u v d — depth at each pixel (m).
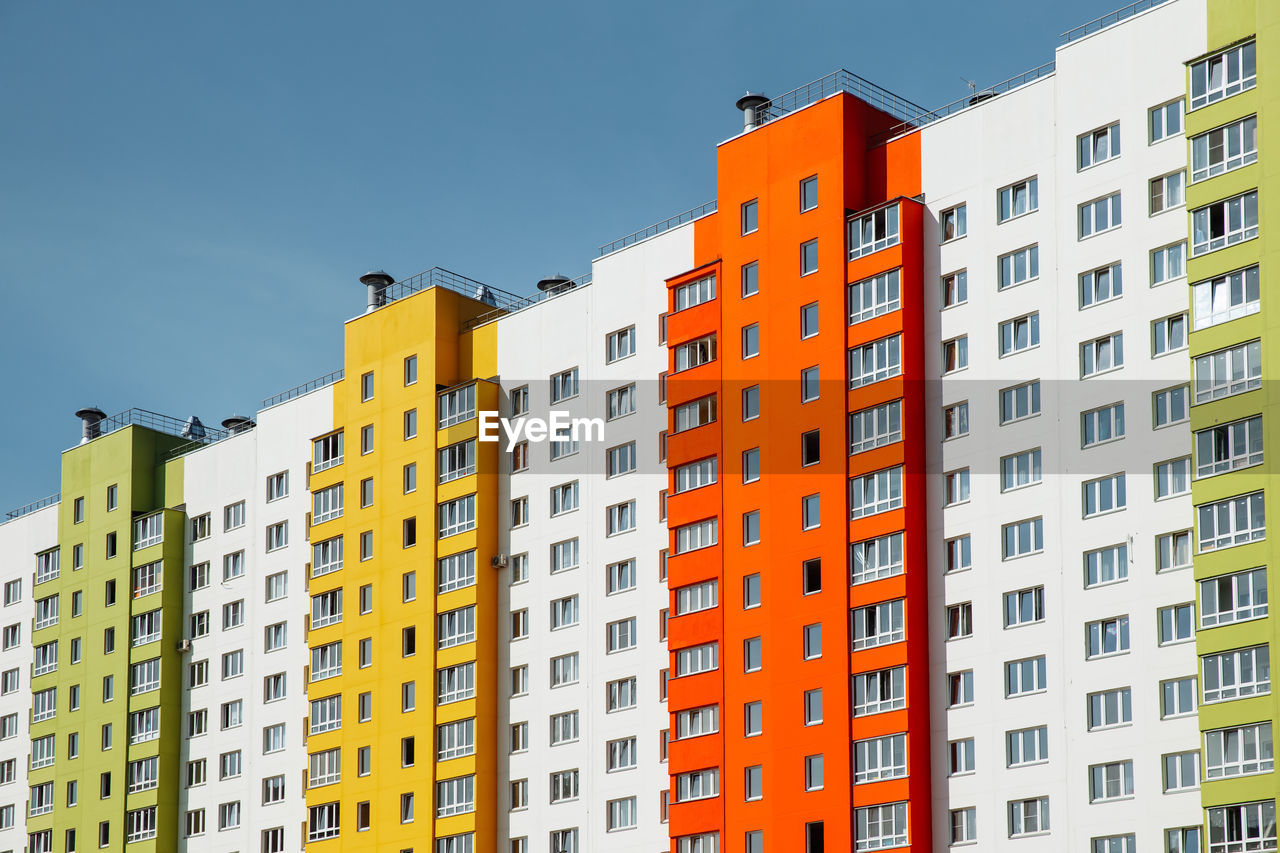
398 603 105.62
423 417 106.69
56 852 124.44
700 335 94.06
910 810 81.00
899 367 85.56
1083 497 80.00
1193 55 79.69
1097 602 78.56
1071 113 83.38
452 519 104.19
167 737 119.31
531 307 104.62
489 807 99.12
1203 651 74.06
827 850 83.25
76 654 127.88
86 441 136.25
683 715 90.88
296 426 116.94
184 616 121.81
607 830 94.25
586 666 97.25
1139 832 75.38
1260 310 75.44
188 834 117.50
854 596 84.94
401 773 102.81
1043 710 79.19
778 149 92.19
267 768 113.50
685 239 97.06
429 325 107.94
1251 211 76.56
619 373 99.19
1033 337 83.06
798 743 85.38
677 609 92.31
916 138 88.69
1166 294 79.19
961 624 82.69
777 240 91.50
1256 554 73.50
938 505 84.38
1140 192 80.69
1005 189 85.12
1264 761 71.69
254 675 115.94
